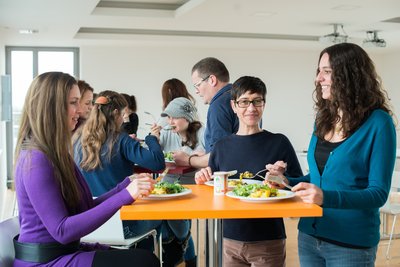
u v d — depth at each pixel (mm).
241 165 2393
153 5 7105
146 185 1810
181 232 3383
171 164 3221
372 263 1971
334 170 1935
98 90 9477
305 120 10297
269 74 10141
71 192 1903
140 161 2816
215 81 3150
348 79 1894
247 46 9586
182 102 3795
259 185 1922
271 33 8508
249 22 7340
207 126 2982
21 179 1842
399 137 10312
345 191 1787
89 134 2789
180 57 9695
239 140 2424
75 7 6027
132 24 7461
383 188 1817
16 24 7164
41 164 1822
